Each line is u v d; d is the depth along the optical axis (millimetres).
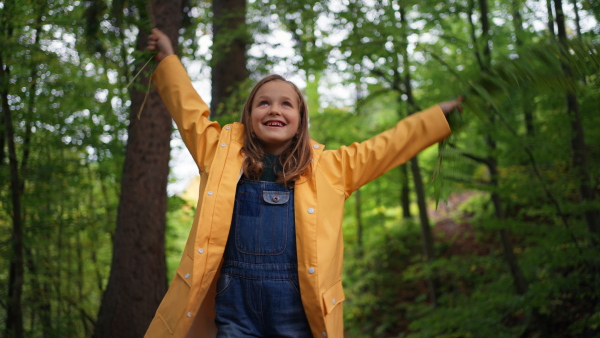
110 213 7660
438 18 7234
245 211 1906
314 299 1803
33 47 5043
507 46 7121
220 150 1978
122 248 4895
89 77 5988
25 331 6484
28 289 6676
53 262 7410
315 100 11219
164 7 4684
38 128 6336
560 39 2143
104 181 7668
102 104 6305
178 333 1790
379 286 12273
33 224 6273
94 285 8375
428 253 10312
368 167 1985
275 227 1882
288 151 1983
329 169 1997
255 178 1945
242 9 7504
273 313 1839
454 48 8367
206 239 1849
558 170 5914
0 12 4703
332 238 1896
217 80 7641
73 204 7316
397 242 12734
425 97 8500
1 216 6273
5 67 5246
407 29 6605
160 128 5031
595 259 5246
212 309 1989
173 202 7637
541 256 5887
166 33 4656
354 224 14758
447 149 2127
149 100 5000
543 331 6281
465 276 8875
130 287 4809
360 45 6508
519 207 9555
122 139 6996
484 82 2117
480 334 6582
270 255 1860
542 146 5699
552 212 5809
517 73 2088
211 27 8008
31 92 5707
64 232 6926
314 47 6875
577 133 5516
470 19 7094
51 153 6836
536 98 6203
